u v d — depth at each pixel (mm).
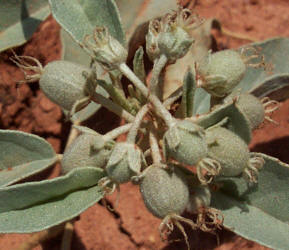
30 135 47
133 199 64
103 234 63
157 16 62
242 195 46
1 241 64
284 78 53
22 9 59
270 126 64
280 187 45
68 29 46
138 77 45
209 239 59
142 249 62
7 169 49
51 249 64
